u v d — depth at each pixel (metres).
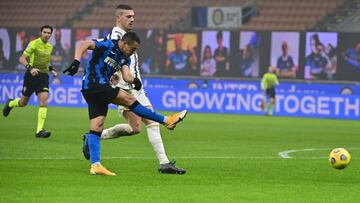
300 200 28.70
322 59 107.00
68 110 101.81
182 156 46.28
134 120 38.34
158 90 111.12
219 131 71.12
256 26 125.44
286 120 93.56
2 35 121.31
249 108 106.19
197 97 108.62
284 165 41.78
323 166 41.56
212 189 31.11
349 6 125.62
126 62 35.50
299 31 107.88
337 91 103.81
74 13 136.12
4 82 116.31
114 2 135.75
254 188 31.73
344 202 28.56
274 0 128.25
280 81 107.69
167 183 32.72
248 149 52.66
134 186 31.45
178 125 78.69
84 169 37.06
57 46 117.81
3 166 37.16
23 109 101.56
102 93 34.72
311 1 127.12
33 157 42.41
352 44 105.62
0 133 60.22
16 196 27.86
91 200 27.47
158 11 132.25
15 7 140.00
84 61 115.00
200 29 113.31
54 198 27.67
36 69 56.47
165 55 113.50
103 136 39.47
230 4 127.25
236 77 111.12
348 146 58.09
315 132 73.38
